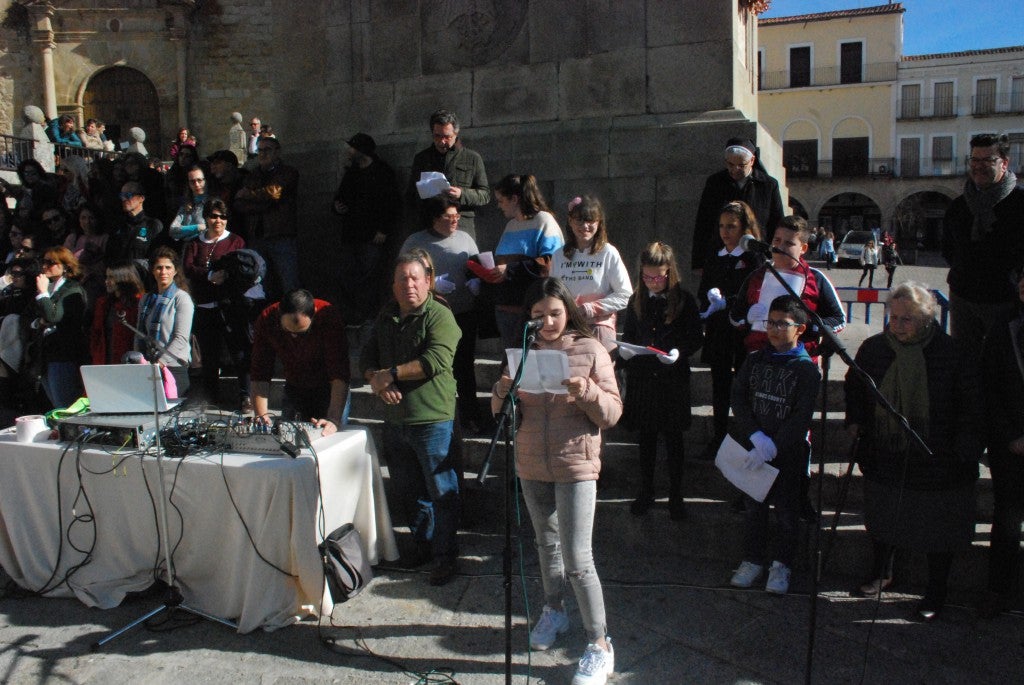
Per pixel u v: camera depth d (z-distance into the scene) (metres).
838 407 4.78
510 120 6.30
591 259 4.30
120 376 3.75
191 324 5.06
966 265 4.25
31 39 21.88
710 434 4.81
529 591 3.96
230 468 3.62
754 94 7.12
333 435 4.07
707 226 4.81
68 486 4.00
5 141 13.09
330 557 3.62
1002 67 35.56
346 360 4.35
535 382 2.83
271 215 6.21
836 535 4.00
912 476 3.55
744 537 4.10
